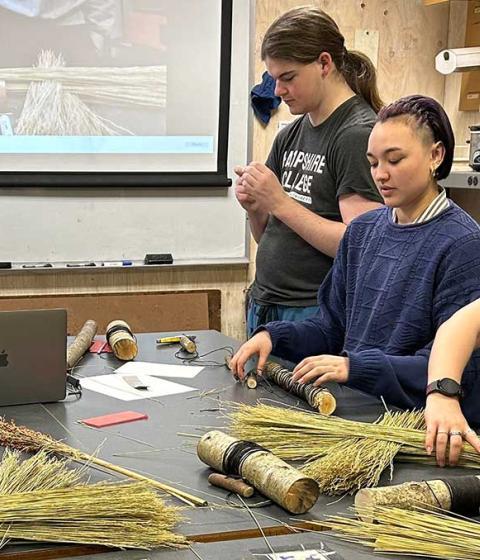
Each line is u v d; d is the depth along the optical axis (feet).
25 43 12.30
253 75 13.24
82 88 12.60
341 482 4.72
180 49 12.89
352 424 5.44
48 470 4.57
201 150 13.19
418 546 3.99
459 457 5.06
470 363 5.79
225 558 3.93
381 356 6.11
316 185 8.59
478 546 3.93
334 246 8.25
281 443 5.26
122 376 7.29
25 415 6.19
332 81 8.38
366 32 13.74
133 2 12.63
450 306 6.16
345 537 4.16
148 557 3.95
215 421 6.02
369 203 8.03
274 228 9.09
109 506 4.12
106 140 12.80
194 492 4.69
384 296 6.59
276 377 6.91
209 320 13.51
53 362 6.48
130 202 13.02
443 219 6.41
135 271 13.14
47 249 12.80
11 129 12.42
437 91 14.28
